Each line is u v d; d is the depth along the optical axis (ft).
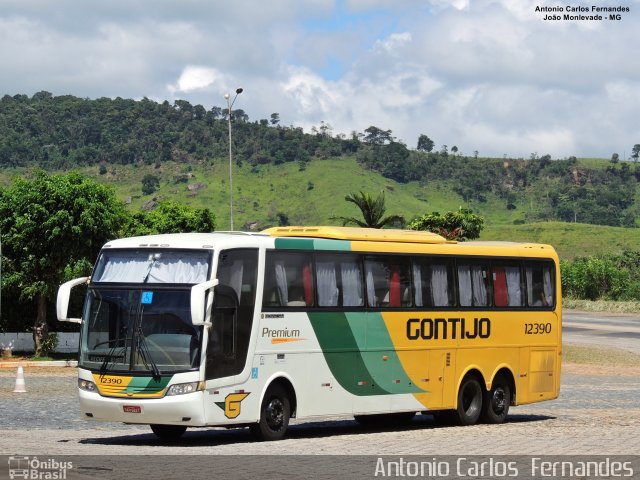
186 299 73.87
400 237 92.17
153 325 73.87
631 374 185.57
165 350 73.26
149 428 91.15
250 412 76.95
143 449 70.74
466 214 304.30
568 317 376.07
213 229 280.92
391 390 89.35
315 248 83.66
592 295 465.06
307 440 79.20
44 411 102.89
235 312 76.07
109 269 76.79
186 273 74.74
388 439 80.69
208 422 73.36
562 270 479.00
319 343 83.05
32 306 193.16
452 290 96.07
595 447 74.84
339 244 85.87
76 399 116.06
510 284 102.42
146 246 76.48
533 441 79.20
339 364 84.79
